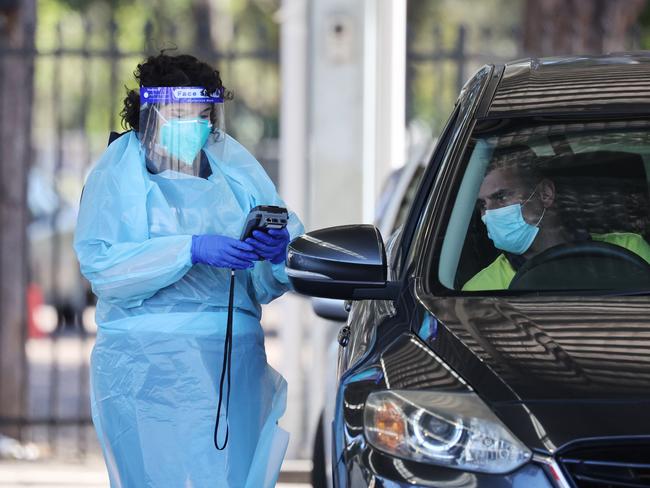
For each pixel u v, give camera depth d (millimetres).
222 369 14859
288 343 28609
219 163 15352
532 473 11086
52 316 64125
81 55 31578
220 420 14906
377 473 11719
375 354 12766
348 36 27953
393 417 11797
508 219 14320
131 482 15039
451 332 12398
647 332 12039
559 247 14141
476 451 11305
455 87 31203
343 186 28141
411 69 33438
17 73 34156
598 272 13922
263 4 80812
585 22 48312
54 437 33250
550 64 16328
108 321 15094
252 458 15312
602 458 10992
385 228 21297
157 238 14539
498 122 15133
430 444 11516
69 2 74125
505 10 93875
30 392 44000
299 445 28500
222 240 14359
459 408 11516
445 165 14961
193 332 14891
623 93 15242
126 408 14930
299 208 28328
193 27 72750
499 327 12328
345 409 12484
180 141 14914
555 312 12547
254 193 15531
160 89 14852
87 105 32062
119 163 15016
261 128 73875
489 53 32188
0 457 31578
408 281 13695
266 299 15570
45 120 77188
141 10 76250
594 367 11539
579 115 15023
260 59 30656
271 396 15711
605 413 11078
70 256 60281
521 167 14641
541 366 11648
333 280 13469
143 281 14508
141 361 14859
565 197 14453
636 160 14617
